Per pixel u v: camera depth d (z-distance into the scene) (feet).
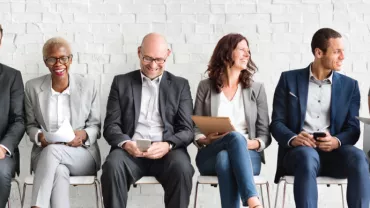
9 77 13.34
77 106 13.52
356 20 14.80
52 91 13.56
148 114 13.46
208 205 15.02
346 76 13.41
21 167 14.79
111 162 12.34
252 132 13.39
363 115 14.79
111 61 14.76
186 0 14.78
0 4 14.66
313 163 12.04
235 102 13.52
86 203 14.93
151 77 13.46
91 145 13.43
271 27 14.80
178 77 13.67
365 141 13.07
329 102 13.26
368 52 14.80
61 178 12.14
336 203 15.05
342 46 12.94
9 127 13.07
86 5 14.74
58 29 14.71
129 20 14.76
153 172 12.87
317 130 13.23
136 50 14.78
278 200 15.03
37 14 14.69
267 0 14.79
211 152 12.52
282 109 13.41
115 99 13.43
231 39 13.42
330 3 14.80
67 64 13.37
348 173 12.14
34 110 13.55
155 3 14.78
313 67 13.33
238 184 11.59
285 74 13.56
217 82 13.50
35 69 14.67
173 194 12.37
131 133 13.33
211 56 13.93
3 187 12.24
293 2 14.80
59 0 14.73
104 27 14.76
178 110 13.38
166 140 12.93
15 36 14.67
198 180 12.60
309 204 11.83
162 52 13.23
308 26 14.80
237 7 14.79
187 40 14.78
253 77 14.80
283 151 13.12
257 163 13.05
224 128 12.31
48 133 12.50
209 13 14.78
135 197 14.99
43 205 11.80
